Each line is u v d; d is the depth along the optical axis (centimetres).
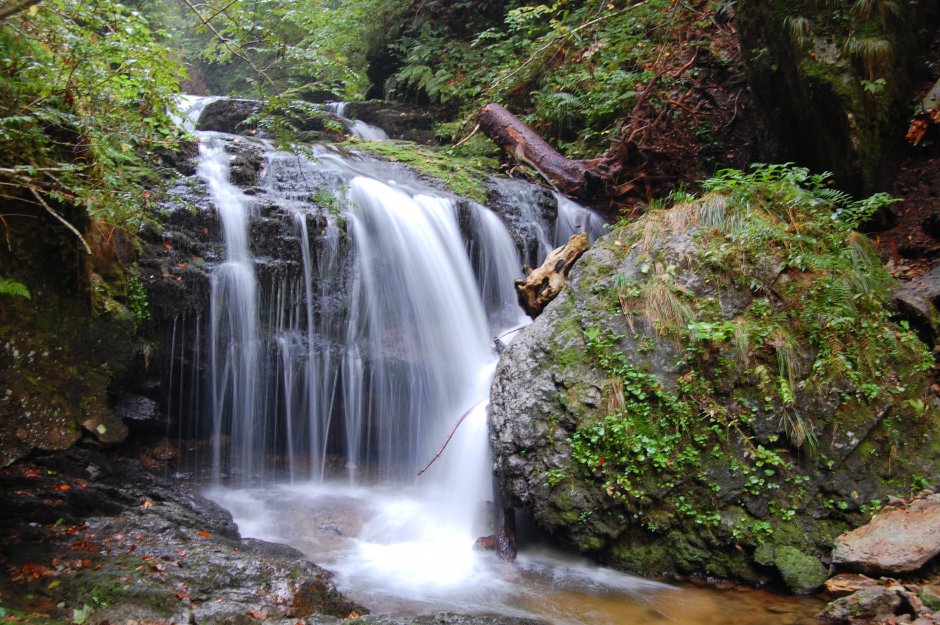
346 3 1298
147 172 589
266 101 561
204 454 569
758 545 443
